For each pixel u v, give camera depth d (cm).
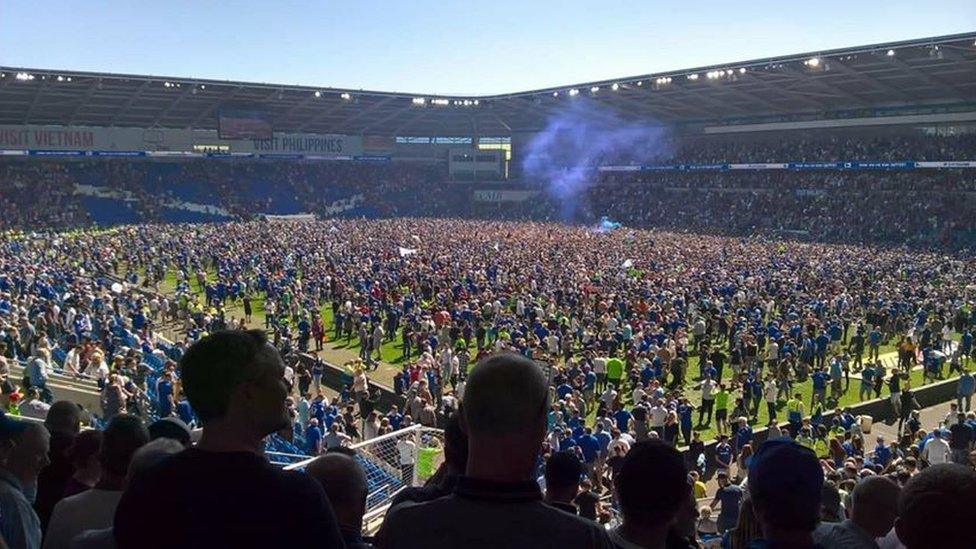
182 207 8644
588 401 2647
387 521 275
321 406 2064
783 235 7381
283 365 307
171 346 2902
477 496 262
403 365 3244
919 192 7119
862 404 2791
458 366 2909
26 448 483
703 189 8900
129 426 440
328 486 376
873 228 6956
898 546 406
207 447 274
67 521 416
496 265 4650
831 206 7538
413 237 6212
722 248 5881
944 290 4062
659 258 5191
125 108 7812
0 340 2498
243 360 278
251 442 280
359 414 2545
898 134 7462
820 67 6041
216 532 254
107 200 8312
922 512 268
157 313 3809
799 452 340
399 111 9056
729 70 6344
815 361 3100
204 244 5606
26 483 486
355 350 3466
